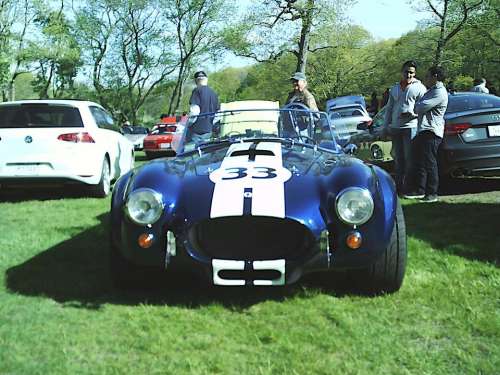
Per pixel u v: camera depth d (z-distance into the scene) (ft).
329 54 148.77
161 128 68.23
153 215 11.12
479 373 8.38
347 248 10.93
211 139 15.64
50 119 25.95
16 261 15.10
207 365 8.86
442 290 11.98
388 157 30.25
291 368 8.69
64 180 25.59
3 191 30.04
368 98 160.15
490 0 95.35
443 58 108.06
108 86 145.48
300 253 10.85
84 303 11.80
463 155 22.98
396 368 8.61
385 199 11.28
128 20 139.44
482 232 16.80
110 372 8.68
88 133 26.20
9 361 9.03
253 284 10.91
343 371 8.58
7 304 11.71
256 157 13.19
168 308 11.43
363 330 10.06
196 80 27.91
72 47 127.13
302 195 11.15
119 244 11.67
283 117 15.61
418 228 17.60
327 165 12.59
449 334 9.84
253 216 10.71
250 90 217.56
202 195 11.29
